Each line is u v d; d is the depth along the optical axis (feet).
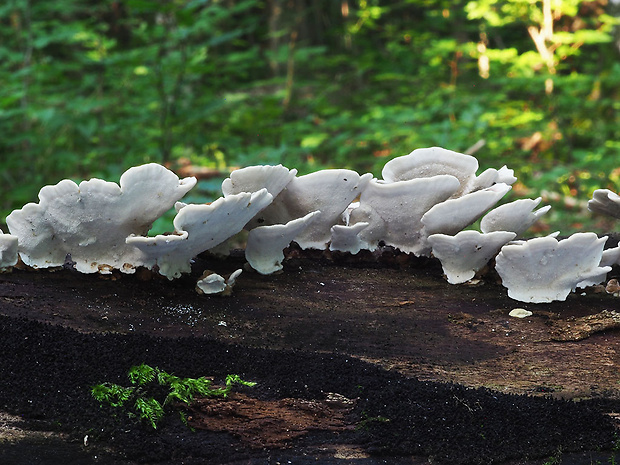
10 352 1.63
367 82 6.94
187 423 1.55
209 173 4.36
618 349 1.85
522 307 1.98
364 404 1.61
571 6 5.24
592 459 1.54
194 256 2.00
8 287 1.86
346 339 1.86
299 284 2.03
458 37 6.84
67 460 1.47
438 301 2.00
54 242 1.92
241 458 1.51
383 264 2.15
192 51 4.22
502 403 1.63
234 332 1.84
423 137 4.33
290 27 6.99
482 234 1.97
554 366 1.80
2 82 4.53
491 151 4.64
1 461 1.45
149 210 1.88
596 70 6.55
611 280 2.06
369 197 2.06
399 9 7.97
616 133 5.43
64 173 4.75
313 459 1.51
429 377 1.75
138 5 3.38
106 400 1.56
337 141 4.74
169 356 1.68
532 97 6.01
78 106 4.13
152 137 4.34
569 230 3.95
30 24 4.41
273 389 1.63
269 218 2.06
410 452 1.53
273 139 4.90
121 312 1.85
